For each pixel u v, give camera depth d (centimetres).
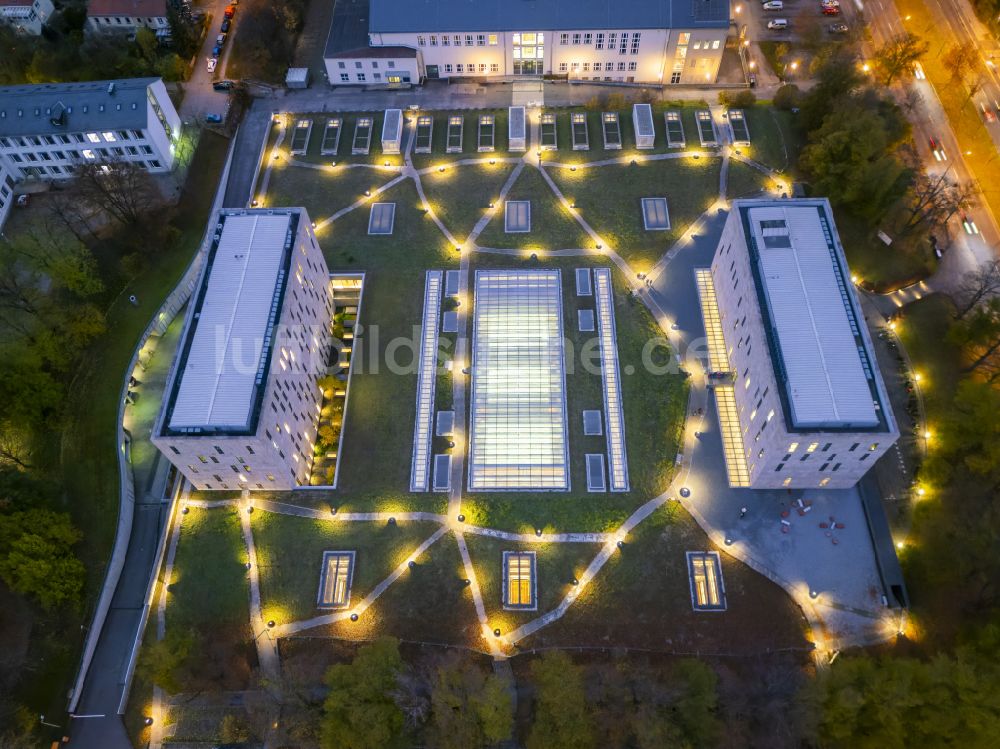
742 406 9900
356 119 13950
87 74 13700
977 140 13188
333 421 10700
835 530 9219
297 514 9562
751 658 8381
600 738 7469
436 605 8856
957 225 12081
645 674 7688
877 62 14225
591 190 12625
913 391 10425
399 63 14212
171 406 8688
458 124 13738
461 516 9462
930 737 7156
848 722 7238
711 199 12425
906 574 8944
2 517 8544
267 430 8694
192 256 11919
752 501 9456
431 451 9994
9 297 10275
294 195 12875
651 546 9150
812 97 12769
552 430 10088
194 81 14338
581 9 13625
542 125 13612
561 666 7481
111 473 9862
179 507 9681
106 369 10644
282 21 15375
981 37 14738
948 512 8731
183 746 8219
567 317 11125
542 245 11969
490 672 8381
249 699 8400
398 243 12125
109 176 11075
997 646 7469
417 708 7475
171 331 11494
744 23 15638
